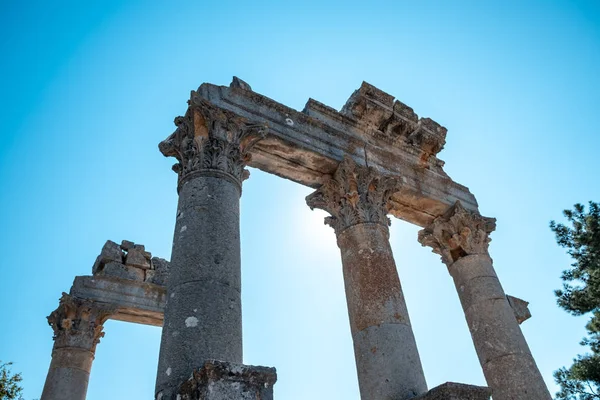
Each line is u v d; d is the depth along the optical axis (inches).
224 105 493.0
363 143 593.0
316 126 560.4
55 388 647.8
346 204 520.4
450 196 653.9
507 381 489.1
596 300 954.1
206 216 379.2
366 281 455.8
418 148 666.2
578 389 973.2
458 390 330.0
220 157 427.8
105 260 832.3
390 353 406.6
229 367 263.6
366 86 639.8
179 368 293.7
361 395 409.1
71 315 721.6
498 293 564.1
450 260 613.9
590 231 971.9
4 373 708.7
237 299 343.9
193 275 340.5
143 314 802.8
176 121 466.6
